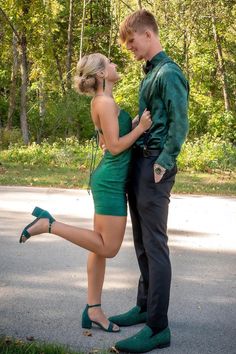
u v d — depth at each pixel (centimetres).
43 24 2512
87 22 3269
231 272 568
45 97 2623
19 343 367
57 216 815
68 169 1423
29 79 2836
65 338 391
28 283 511
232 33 2773
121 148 375
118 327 407
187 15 2516
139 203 377
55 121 2434
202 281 535
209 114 2702
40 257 598
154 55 377
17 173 1314
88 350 373
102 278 407
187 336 403
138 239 405
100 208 388
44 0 2584
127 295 486
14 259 588
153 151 371
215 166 1491
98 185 387
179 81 362
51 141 2408
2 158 1595
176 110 359
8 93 3566
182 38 2659
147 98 374
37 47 2559
